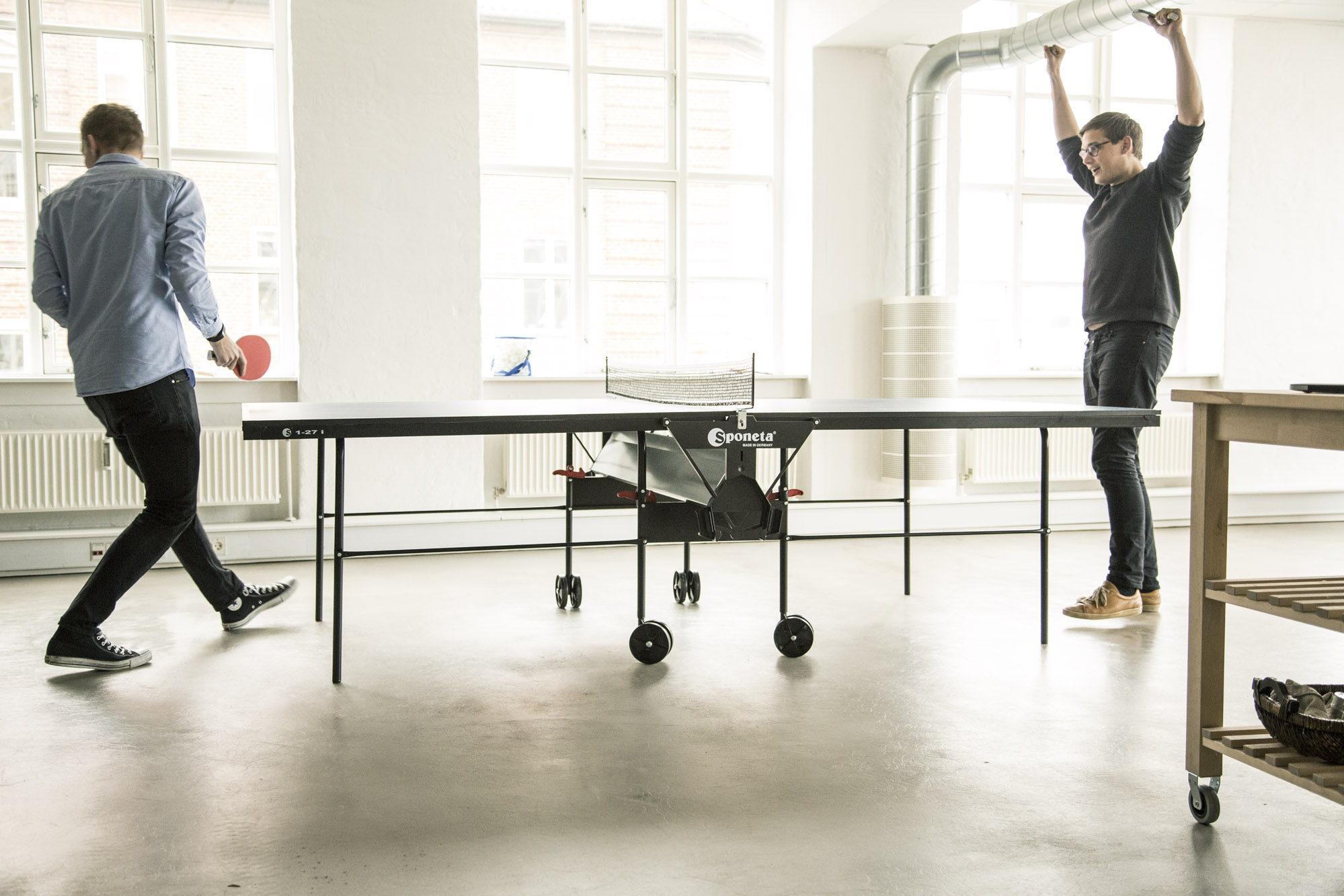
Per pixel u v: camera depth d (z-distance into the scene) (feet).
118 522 17.25
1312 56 22.15
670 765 8.21
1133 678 10.60
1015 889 6.20
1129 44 22.95
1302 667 11.19
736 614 13.53
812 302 19.88
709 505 10.44
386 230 17.49
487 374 19.52
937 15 17.62
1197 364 22.82
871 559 17.58
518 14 19.85
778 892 6.15
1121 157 12.66
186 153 18.13
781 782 7.86
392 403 11.82
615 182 20.54
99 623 10.80
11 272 17.56
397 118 17.42
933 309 19.24
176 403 10.72
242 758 8.36
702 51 20.85
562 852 6.67
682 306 20.94
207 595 12.38
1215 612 7.10
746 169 21.26
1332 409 6.10
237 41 18.22
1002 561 17.44
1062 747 8.61
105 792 7.64
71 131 17.71
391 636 12.39
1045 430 12.01
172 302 10.80
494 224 19.99
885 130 19.98
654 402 11.85
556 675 10.74
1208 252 22.50
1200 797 7.11
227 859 6.56
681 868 6.46
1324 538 20.06
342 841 6.83
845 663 11.16
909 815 7.27
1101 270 12.80
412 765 8.21
